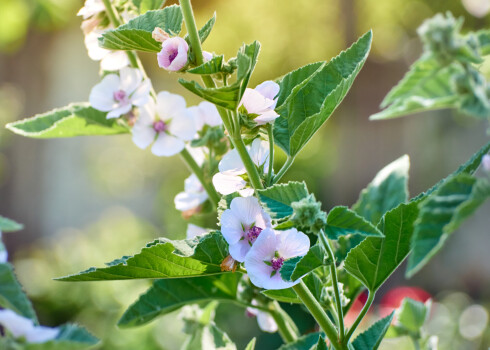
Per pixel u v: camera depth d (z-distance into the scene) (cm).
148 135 94
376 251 81
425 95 90
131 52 94
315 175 498
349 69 84
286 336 92
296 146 81
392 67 499
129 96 93
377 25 500
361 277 81
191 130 93
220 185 81
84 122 95
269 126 80
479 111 87
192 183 95
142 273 80
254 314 95
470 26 395
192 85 76
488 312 307
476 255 405
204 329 95
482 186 70
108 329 305
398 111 91
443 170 419
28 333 76
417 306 92
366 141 504
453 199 71
